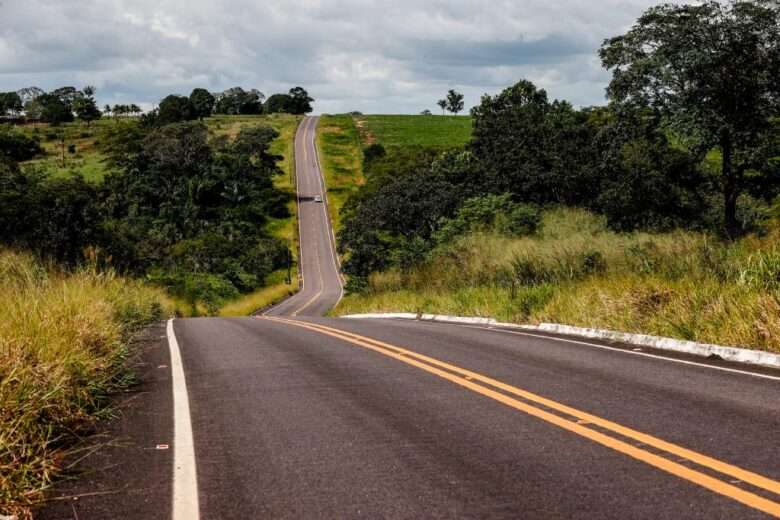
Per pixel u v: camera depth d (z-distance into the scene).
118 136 162.00
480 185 60.97
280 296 82.25
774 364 9.71
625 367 9.69
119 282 17.92
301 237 114.88
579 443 5.69
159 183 115.06
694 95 37.56
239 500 4.51
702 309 12.42
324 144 176.38
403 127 198.25
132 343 13.41
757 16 35.59
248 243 100.50
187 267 80.38
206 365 10.54
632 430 6.08
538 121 67.38
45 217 29.77
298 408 7.28
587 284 17.23
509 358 10.64
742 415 6.63
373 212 72.31
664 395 7.65
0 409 5.48
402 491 4.62
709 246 16.77
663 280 15.02
